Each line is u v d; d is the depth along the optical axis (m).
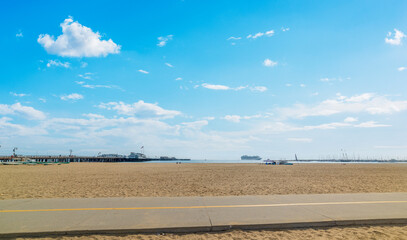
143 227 5.38
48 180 18.56
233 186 14.70
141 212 6.55
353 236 5.17
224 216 6.20
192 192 12.16
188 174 26.23
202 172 30.23
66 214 6.32
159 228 5.37
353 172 29.72
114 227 5.35
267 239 5.04
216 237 5.14
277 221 5.79
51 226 5.38
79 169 37.31
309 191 12.39
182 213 6.46
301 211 6.65
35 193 11.66
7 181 17.66
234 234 5.30
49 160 102.88
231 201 7.90
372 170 35.00
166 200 8.06
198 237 5.13
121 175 24.33
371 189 13.11
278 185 15.24
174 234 5.29
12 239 4.90
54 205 7.29
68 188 13.59
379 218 6.00
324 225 5.79
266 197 8.57
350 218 6.00
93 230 5.21
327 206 7.20
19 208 6.91
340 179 19.59
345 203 7.58
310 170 35.31
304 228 5.67
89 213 6.43
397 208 6.96
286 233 5.36
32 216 6.13
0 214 6.29
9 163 60.56
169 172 30.20
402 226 5.80
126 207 7.07
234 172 30.31
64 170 33.84
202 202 7.75
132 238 5.05
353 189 13.14
